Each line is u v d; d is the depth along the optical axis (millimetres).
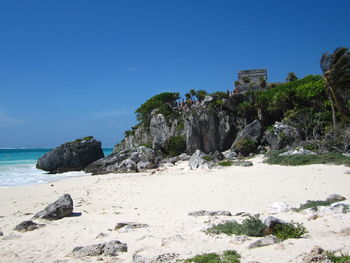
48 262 8102
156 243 9156
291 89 47562
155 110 59375
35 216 13516
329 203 12820
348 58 37062
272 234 8969
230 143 47562
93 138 55750
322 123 39781
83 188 23312
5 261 8219
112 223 12328
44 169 48531
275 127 40875
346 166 24984
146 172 35469
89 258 8211
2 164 58031
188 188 20719
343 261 6066
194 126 47500
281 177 22141
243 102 49469
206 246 8445
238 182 21469
